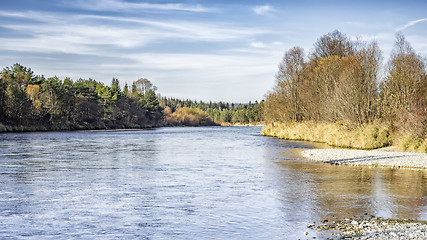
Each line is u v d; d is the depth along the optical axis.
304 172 24.98
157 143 53.91
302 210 14.89
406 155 32.94
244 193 18.19
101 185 20.36
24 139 58.16
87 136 70.69
